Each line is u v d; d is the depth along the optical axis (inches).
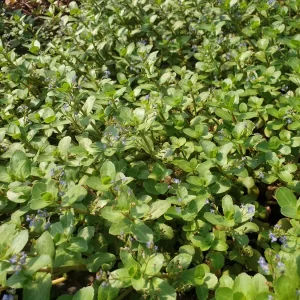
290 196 13.7
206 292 13.0
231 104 17.8
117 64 25.0
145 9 28.3
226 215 13.9
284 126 18.8
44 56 25.7
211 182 15.8
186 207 15.2
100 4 30.1
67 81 20.7
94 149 16.7
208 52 22.5
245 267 15.0
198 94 21.6
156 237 15.1
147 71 22.0
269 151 16.7
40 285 12.6
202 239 14.4
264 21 25.5
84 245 13.4
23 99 23.5
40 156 16.7
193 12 27.2
